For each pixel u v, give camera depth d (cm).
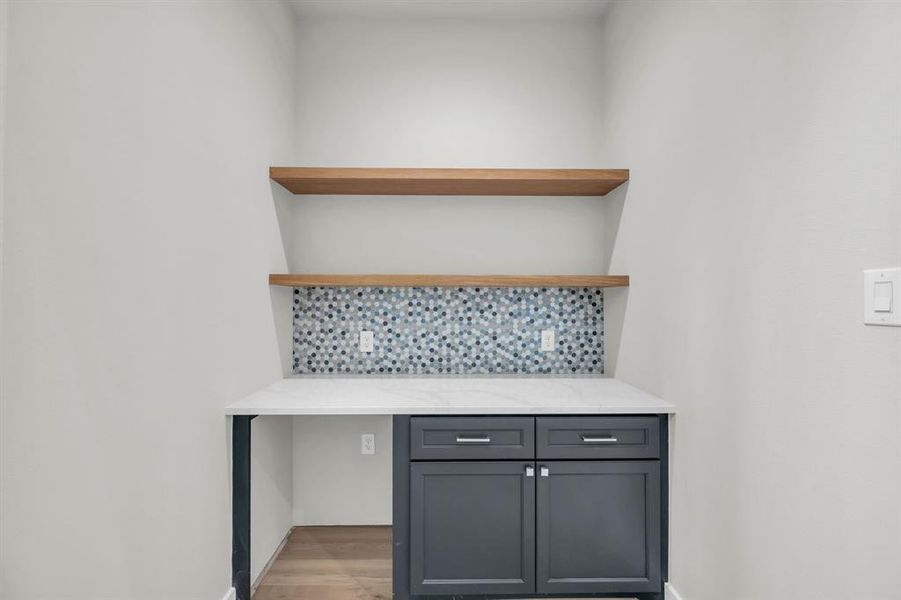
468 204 291
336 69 290
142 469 138
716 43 167
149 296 142
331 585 227
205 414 176
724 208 162
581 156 293
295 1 273
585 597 218
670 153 203
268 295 243
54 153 108
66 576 112
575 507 208
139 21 137
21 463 101
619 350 265
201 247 173
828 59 117
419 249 291
